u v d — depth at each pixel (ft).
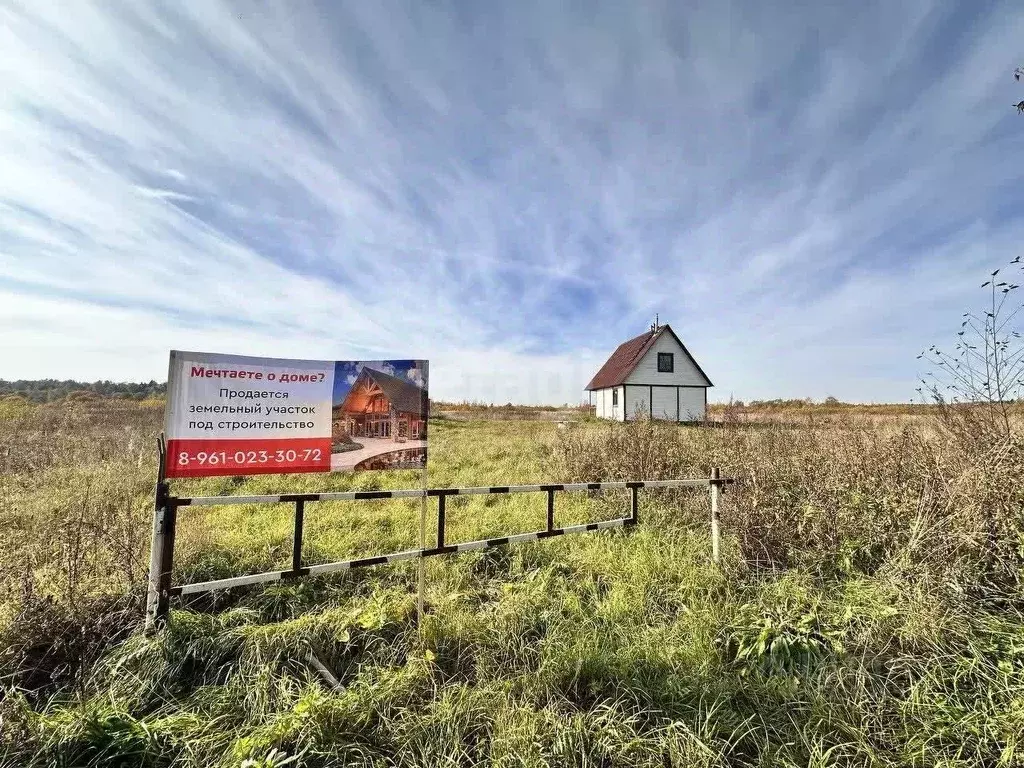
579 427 44.19
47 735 7.14
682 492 20.54
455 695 8.70
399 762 7.31
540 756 7.19
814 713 7.98
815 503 15.01
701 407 89.15
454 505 21.21
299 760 7.01
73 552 12.24
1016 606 10.87
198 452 10.00
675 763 7.18
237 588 12.87
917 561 11.90
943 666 8.87
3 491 22.12
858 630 10.06
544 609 11.55
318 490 25.00
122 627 10.25
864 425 21.16
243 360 10.44
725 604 11.42
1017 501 11.97
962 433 15.26
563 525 18.20
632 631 10.47
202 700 8.52
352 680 9.31
